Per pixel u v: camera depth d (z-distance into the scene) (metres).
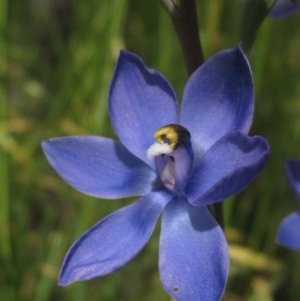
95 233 0.23
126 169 0.24
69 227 0.33
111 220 0.23
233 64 0.23
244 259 0.33
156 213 0.24
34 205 0.34
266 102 0.34
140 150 0.24
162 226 0.23
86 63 0.34
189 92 0.24
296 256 0.33
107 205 0.32
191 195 0.23
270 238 0.33
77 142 0.24
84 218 0.32
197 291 0.23
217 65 0.23
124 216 0.24
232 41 0.35
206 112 0.24
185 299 0.23
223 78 0.23
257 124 0.34
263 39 0.33
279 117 0.34
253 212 0.34
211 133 0.24
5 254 0.32
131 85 0.24
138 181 0.24
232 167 0.23
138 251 0.23
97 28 0.34
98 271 0.23
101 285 0.32
